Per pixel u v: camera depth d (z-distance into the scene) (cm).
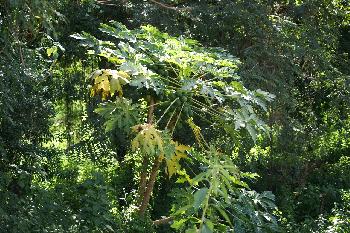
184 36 879
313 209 1153
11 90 614
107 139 1058
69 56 1039
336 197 1155
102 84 563
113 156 1094
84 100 1072
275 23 930
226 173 459
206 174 454
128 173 1054
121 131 1013
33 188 786
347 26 1155
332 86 1045
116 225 750
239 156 945
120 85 571
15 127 827
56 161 991
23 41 600
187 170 856
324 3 1002
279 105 927
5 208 712
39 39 664
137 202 784
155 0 943
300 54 916
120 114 582
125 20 1009
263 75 883
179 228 530
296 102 955
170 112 583
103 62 1058
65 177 997
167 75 595
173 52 590
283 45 920
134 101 782
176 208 576
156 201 1018
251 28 895
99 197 765
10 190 786
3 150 781
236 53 925
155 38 641
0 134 823
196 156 607
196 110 644
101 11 1001
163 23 902
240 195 655
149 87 552
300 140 1059
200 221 436
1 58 551
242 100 604
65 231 708
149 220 766
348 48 1156
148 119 593
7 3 510
